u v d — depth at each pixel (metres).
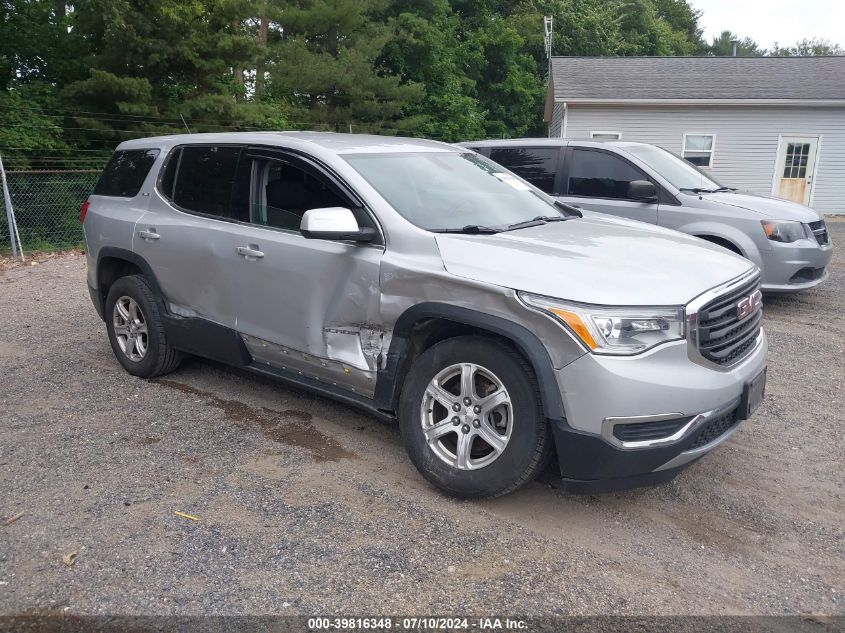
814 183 20.45
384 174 4.25
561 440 3.28
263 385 5.39
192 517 3.50
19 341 6.68
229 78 19.33
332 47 23.28
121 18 14.33
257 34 22.67
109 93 14.94
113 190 5.76
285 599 2.89
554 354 3.26
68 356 6.15
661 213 7.88
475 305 3.49
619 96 20.41
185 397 5.14
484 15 31.44
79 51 16.03
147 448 4.29
